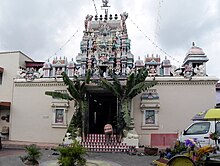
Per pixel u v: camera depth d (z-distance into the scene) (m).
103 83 18.55
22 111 21.55
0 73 22.97
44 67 21.69
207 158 10.51
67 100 20.83
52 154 14.58
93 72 20.56
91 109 21.80
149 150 15.39
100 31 22.06
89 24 22.36
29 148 10.40
